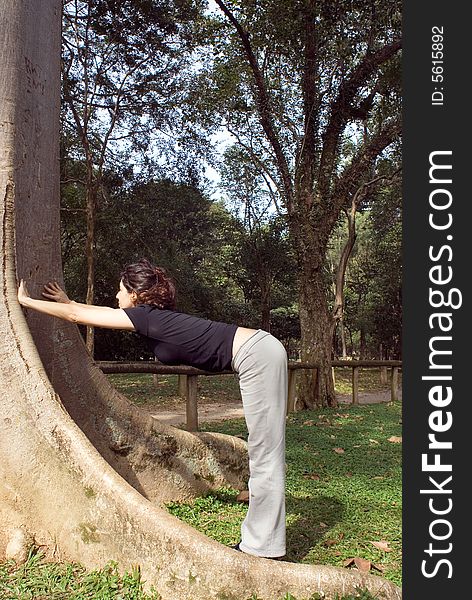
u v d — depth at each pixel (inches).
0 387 139.0
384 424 396.5
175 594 119.0
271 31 496.7
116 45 661.3
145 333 136.1
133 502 128.3
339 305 587.2
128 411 184.7
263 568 119.8
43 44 162.9
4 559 134.1
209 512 181.9
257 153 579.2
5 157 149.4
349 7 484.1
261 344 135.6
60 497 134.8
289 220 528.4
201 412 469.1
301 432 349.7
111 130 695.1
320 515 182.5
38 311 153.9
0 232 146.4
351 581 122.2
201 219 1123.9
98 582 123.5
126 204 804.0
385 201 1002.7
